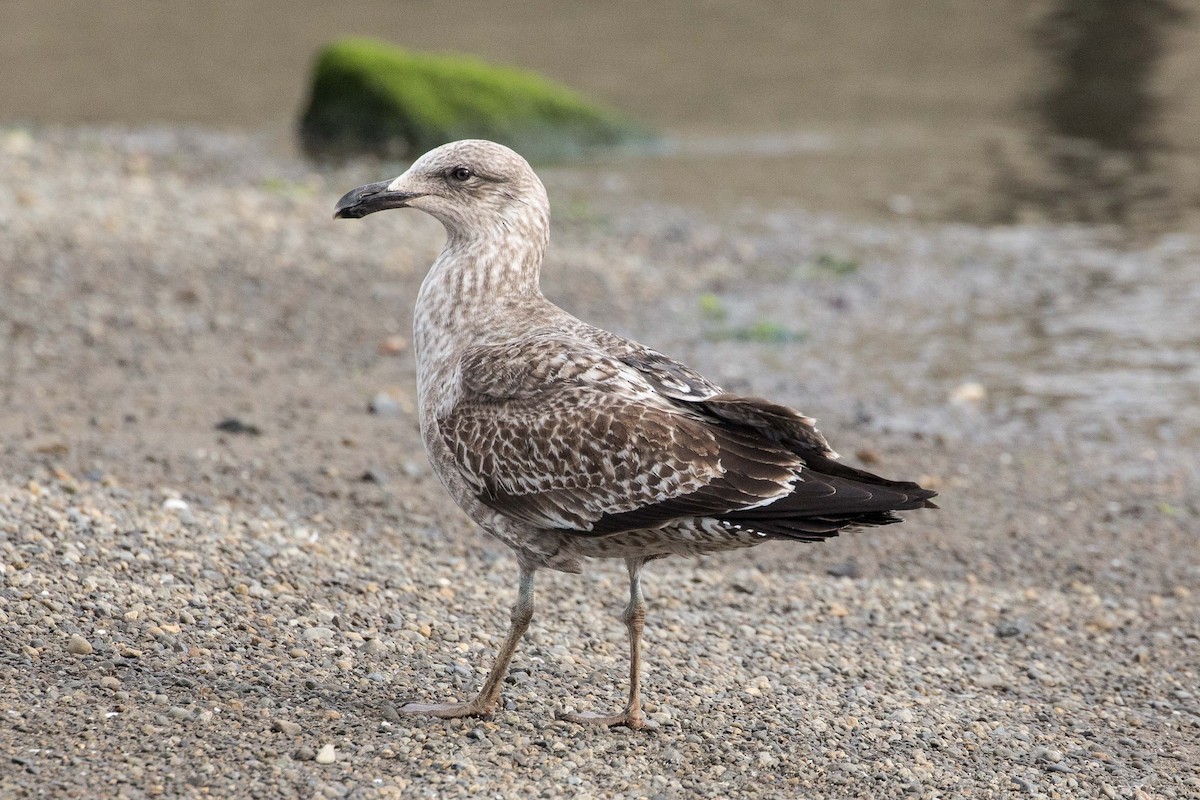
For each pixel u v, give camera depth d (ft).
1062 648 36.40
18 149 87.81
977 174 95.30
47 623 28.73
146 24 140.87
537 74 122.21
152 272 65.05
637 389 27.22
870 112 112.16
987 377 60.13
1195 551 43.73
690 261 76.54
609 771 26.58
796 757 28.27
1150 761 30.09
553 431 27.09
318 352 57.67
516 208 30.58
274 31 139.13
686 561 40.16
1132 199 88.99
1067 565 42.16
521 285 30.58
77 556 32.30
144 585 31.63
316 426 48.49
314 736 26.04
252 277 66.44
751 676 32.42
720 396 26.63
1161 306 69.46
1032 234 81.87
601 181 94.38
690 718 29.66
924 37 136.98
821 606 37.47
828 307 69.41
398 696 28.73
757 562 40.73
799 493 25.90
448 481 28.94
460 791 24.77
